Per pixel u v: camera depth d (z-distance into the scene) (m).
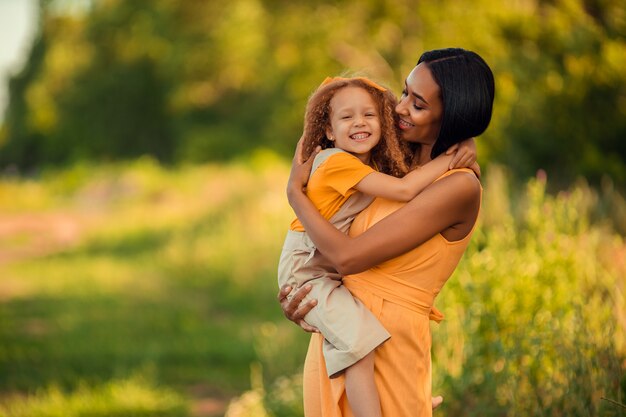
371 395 2.63
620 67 9.77
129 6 36.44
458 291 4.56
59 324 9.37
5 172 43.84
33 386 6.85
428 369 2.80
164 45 34.16
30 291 11.66
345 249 2.63
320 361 2.80
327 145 2.96
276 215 12.41
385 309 2.71
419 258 2.71
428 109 2.71
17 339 8.59
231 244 12.14
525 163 10.45
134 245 15.34
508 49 11.30
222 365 7.62
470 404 4.07
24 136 47.16
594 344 3.52
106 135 38.50
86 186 26.80
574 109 10.28
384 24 17.50
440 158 2.71
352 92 2.83
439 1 14.55
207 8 30.86
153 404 6.24
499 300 4.32
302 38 20.53
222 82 32.12
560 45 10.61
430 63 2.71
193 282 11.55
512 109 10.80
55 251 16.09
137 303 10.53
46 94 42.00
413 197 2.66
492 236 5.06
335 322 2.68
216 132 31.17
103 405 6.17
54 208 25.14
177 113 34.81
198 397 6.71
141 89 37.50
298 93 21.52
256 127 30.56
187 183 22.59
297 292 2.78
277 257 11.05
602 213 6.38
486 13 12.12
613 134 10.19
